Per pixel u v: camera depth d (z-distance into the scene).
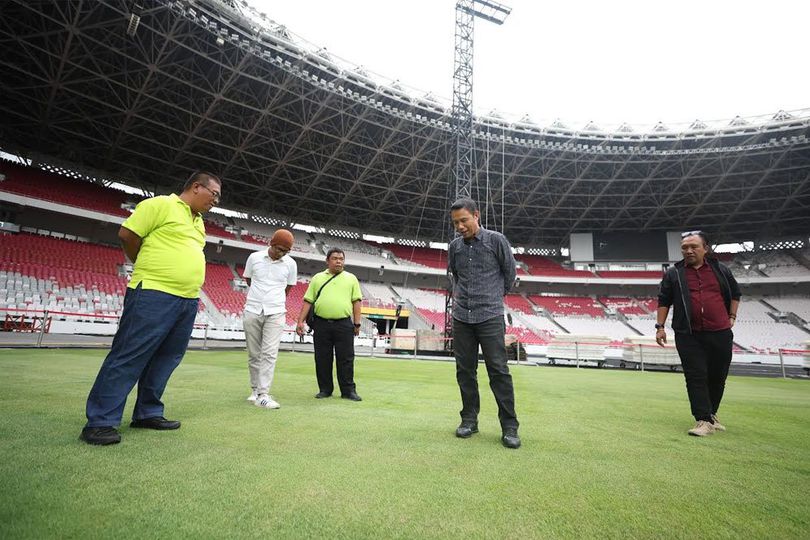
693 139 26.28
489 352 2.64
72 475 1.59
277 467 1.78
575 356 15.73
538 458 2.11
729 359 3.32
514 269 2.88
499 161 28.39
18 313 15.98
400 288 36.09
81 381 4.24
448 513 1.38
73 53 17.48
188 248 2.61
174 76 18.92
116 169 26.31
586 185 30.69
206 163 25.58
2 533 1.11
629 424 3.26
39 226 24.42
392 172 28.00
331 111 23.25
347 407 3.58
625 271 37.09
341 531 1.22
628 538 1.25
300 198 29.48
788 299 33.78
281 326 3.73
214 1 17.14
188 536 1.15
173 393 4.04
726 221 33.75
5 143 23.30
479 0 24.41
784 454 2.37
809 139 24.98
